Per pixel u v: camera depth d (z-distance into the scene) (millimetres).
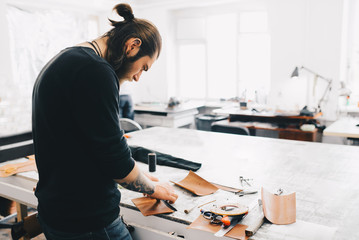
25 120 4074
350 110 3900
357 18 4062
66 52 866
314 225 1047
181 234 1131
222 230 1028
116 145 856
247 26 4754
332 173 1584
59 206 888
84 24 4992
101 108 823
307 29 4016
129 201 1283
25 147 3891
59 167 867
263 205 1123
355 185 1415
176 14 5383
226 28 4977
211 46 5180
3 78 3799
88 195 886
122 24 966
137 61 995
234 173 1602
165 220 1162
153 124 4891
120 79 1046
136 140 2436
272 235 993
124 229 1018
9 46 3857
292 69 4211
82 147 854
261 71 4801
